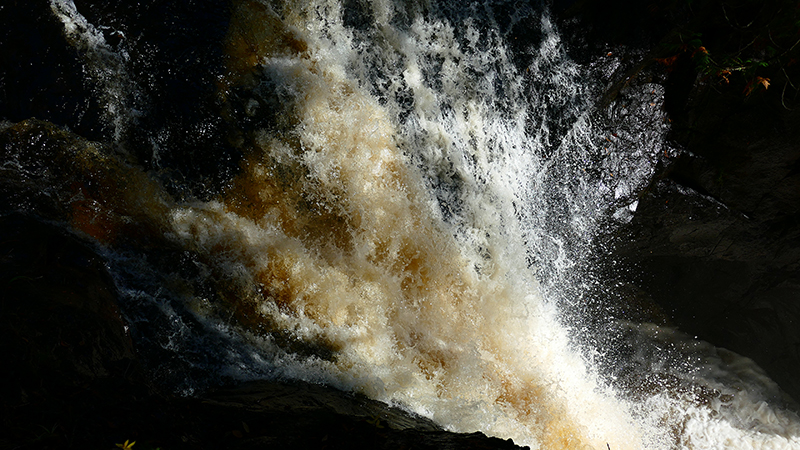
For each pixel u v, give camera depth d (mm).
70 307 3623
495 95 6762
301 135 6027
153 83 5754
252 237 5535
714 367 7609
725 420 7188
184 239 5223
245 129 5891
